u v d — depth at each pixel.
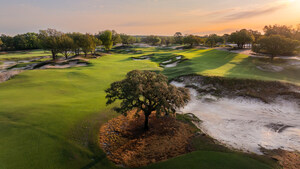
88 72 44.84
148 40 191.12
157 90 15.16
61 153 14.10
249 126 20.34
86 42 78.94
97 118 20.27
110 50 134.50
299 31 106.62
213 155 14.35
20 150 13.95
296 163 14.01
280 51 50.34
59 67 55.03
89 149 14.97
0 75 39.53
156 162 13.73
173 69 45.97
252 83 30.61
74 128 17.72
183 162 13.38
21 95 27.08
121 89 16.84
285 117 22.25
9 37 141.75
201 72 37.28
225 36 160.50
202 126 20.31
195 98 28.89
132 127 19.03
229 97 28.22
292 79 34.53
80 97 27.31
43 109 21.28
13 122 17.89
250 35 81.75
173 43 199.12
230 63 49.03
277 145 16.80
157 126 19.45
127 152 14.91
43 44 69.38
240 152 15.31
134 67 54.44
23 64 62.34
